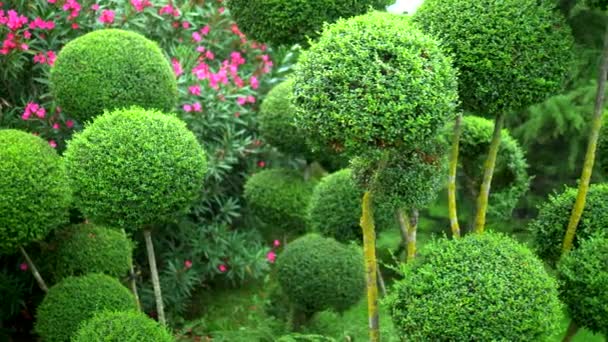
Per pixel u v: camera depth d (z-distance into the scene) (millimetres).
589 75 4250
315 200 3840
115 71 3041
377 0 2842
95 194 2594
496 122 2455
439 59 2002
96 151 2588
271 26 2820
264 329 3826
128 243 3588
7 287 3570
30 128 3803
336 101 1883
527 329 1977
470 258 2092
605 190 2553
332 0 2734
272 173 4547
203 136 4504
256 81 4688
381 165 2078
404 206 2342
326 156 4438
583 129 4445
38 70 3980
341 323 4012
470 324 1969
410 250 2732
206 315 4520
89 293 3076
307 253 3766
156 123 2693
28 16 3900
